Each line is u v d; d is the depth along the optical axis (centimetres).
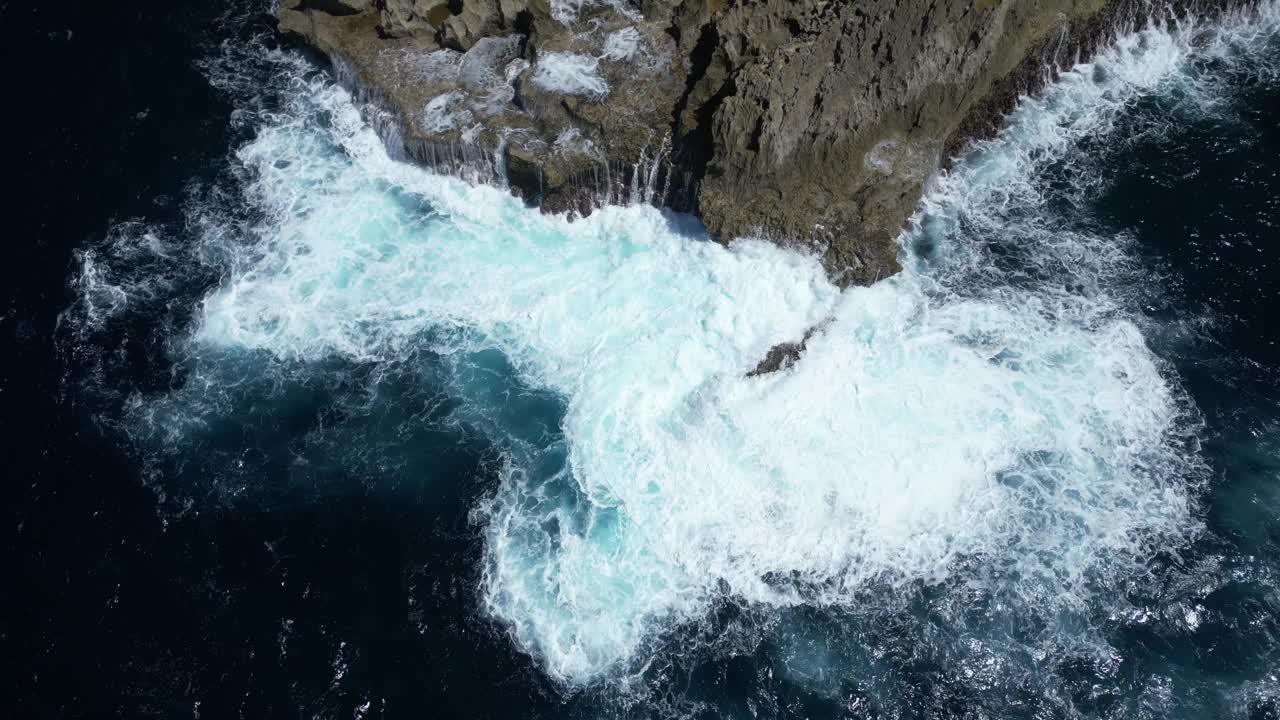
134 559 4184
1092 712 3738
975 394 4550
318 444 4509
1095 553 4109
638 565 4153
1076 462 4366
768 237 4866
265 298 4997
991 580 4062
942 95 5088
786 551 4172
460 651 3934
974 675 3838
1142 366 4622
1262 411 4481
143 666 3912
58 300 4969
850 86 4938
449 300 4981
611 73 5334
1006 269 4953
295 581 4106
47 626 4022
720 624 4000
